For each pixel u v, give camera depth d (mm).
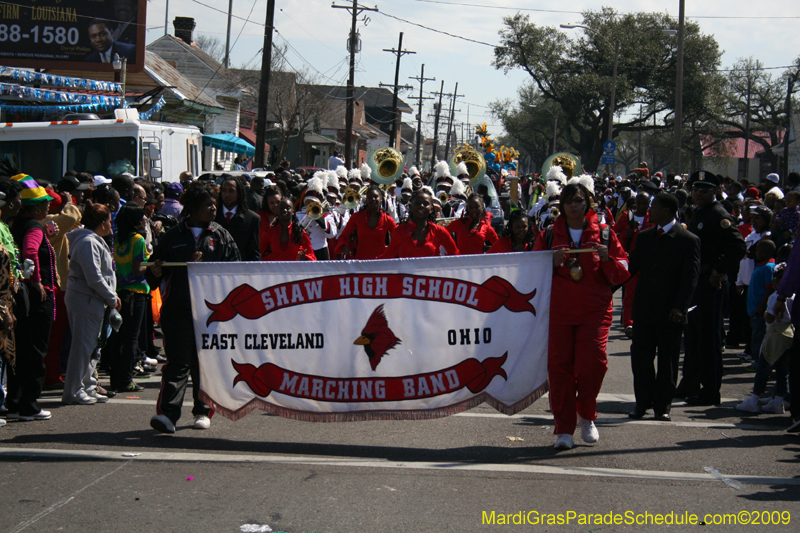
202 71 38438
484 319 5746
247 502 4492
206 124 35781
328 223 10305
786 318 6977
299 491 4688
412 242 7734
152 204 9070
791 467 5367
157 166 16312
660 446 5840
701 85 53281
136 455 5309
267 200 8195
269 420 6477
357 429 6238
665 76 53594
